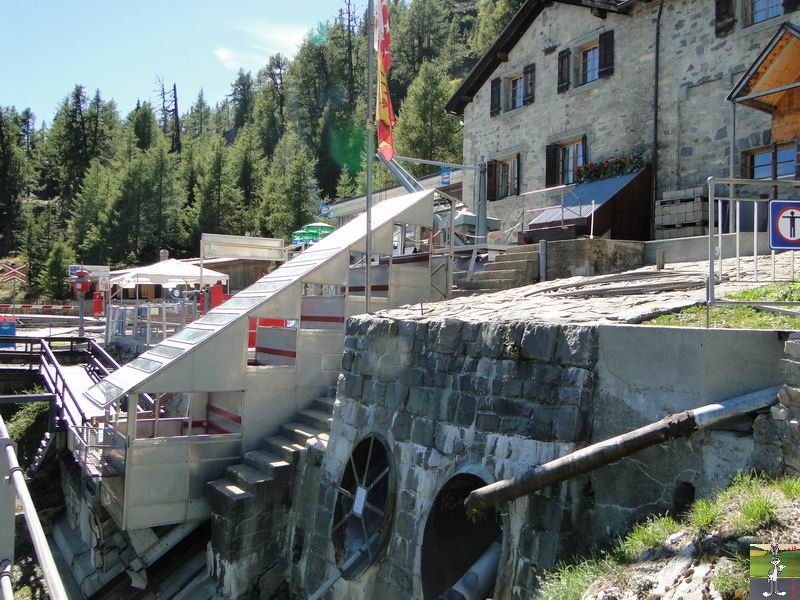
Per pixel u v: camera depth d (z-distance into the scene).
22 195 85.69
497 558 6.32
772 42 10.83
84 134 88.56
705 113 15.25
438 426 7.14
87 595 10.64
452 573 6.89
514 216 20.14
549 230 15.28
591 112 17.92
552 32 19.09
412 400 7.61
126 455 9.38
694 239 11.42
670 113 15.94
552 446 5.75
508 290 10.71
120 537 10.80
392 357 8.13
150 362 10.20
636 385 5.39
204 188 62.12
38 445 17.58
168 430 11.85
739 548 3.92
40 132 114.75
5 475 2.97
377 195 27.20
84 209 67.56
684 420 4.63
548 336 6.04
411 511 7.24
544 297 8.98
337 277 11.24
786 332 4.77
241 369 10.25
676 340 5.15
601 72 17.58
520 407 6.18
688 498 4.98
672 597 3.86
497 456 6.28
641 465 5.23
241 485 9.36
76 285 25.08
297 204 54.22
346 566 7.81
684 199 14.77
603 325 5.65
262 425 10.45
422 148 44.03
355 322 9.02
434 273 12.87
